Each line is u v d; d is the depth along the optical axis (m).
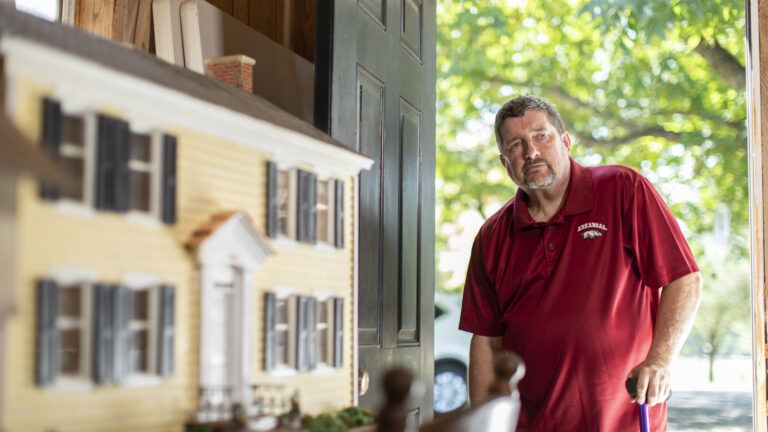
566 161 3.80
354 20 3.90
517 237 3.89
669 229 3.75
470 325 4.11
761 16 4.76
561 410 3.75
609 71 12.09
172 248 2.40
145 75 2.35
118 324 2.17
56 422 2.04
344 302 3.23
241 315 2.61
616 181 3.80
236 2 4.73
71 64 2.07
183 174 2.45
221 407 2.48
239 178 2.68
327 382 3.10
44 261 2.03
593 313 3.71
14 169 1.74
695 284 3.73
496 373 2.60
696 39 10.64
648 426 3.59
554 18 12.23
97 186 2.16
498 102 12.53
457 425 2.21
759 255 4.69
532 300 3.82
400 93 4.41
